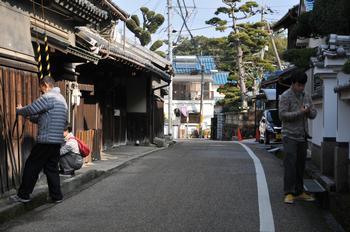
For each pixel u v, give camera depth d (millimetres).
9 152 8500
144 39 29844
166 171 12375
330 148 10430
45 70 11375
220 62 52312
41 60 10734
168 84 26984
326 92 11141
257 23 38094
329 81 11109
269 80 22516
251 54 40000
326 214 7555
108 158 15844
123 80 22891
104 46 14898
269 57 51969
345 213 7086
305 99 8102
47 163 8227
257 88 41656
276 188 9688
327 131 10992
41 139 7777
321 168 10578
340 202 7668
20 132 9008
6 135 8359
